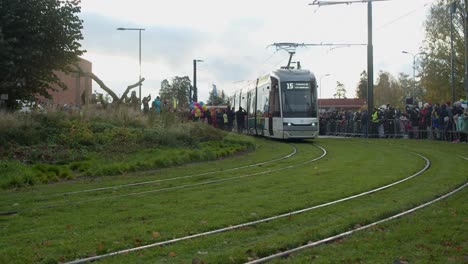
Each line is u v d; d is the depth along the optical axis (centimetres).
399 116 3494
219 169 1780
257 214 988
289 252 734
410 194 1195
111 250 754
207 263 680
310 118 3097
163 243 787
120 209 1064
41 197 1234
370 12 3734
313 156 2184
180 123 2661
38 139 2002
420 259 689
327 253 727
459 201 1104
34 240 813
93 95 2872
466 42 3844
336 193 1212
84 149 2005
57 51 2420
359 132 3906
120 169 1697
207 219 950
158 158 1886
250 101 4066
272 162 1977
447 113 2966
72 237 830
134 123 2486
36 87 2567
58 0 2427
